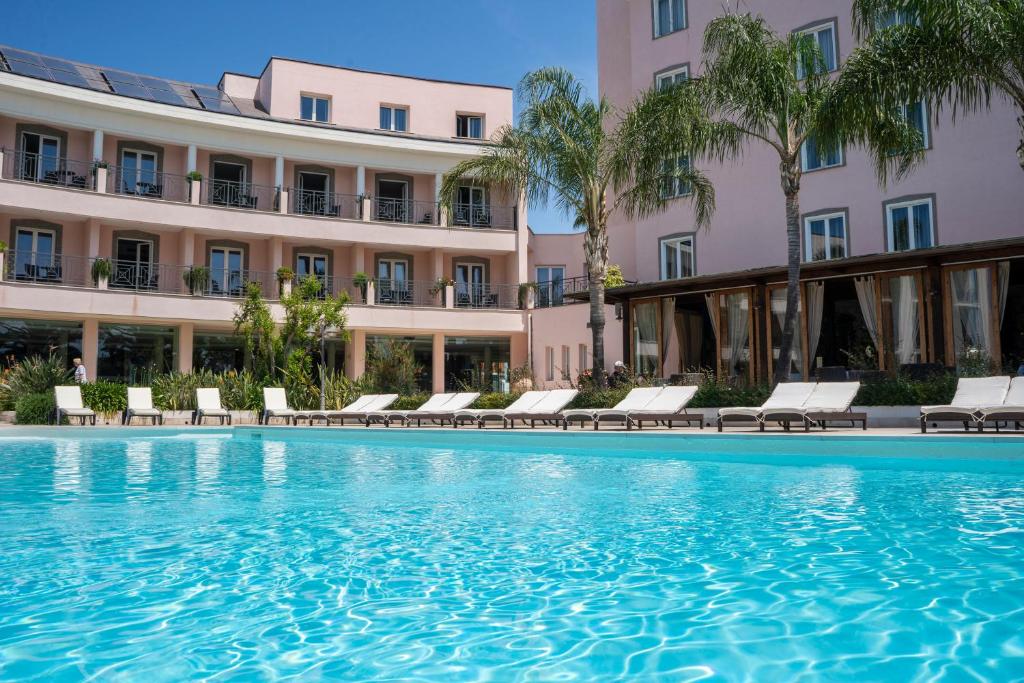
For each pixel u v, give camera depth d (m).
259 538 4.59
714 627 2.83
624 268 24.31
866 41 13.31
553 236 29.91
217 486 7.22
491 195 29.47
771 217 20.33
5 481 7.72
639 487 6.91
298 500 6.22
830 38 19.64
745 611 3.02
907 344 15.05
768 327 16.73
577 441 11.35
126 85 26.08
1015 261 15.91
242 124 25.55
